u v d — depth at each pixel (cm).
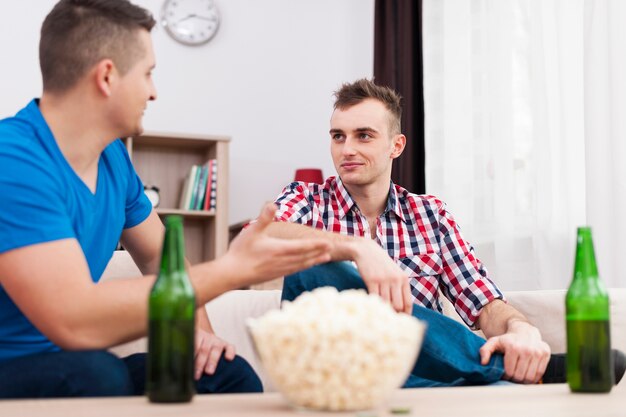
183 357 90
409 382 165
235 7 453
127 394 113
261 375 190
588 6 289
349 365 80
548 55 314
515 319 180
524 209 325
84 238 135
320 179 423
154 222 168
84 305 109
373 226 214
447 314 211
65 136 132
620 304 197
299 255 109
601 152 283
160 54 434
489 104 346
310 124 459
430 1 388
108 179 147
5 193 115
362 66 468
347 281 155
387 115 215
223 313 197
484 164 349
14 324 130
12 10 408
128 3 134
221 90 444
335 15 472
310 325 81
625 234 274
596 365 103
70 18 131
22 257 112
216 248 387
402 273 145
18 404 88
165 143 405
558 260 305
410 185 382
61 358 108
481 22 354
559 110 308
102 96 132
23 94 406
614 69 280
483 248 345
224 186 393
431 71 384
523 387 112
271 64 455
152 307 90
